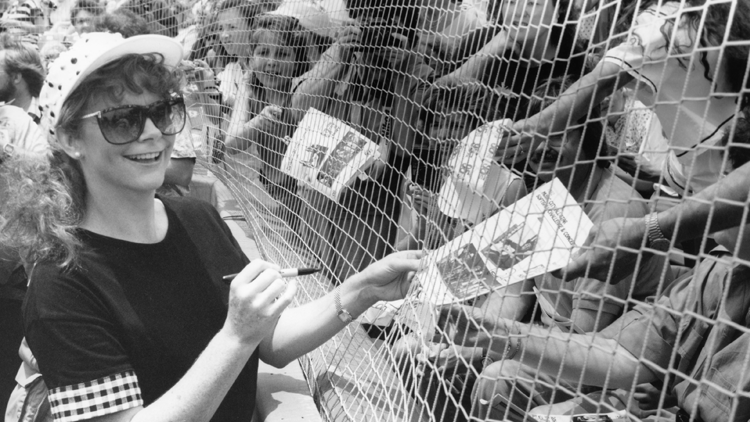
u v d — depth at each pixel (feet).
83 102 5.07
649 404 5.48
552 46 5.01
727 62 3.97
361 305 6.35
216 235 6.10
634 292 6.40
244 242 11.93
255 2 11.35
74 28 17.02
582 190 6.08
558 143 5.47
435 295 5.09
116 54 5.03
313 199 8.79
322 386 6.90
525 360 5.38
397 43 7.41
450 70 6.24
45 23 18.81
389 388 6.31
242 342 4.89
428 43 6.82
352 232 8.29
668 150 2.87
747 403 4.25
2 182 5.45
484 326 5.32
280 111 10.15
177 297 5.60
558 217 4.24
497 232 4.57
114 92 5.08
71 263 5.15
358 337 7.68
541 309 6.99
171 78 5.32
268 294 4.80
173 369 5.48
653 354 5.23
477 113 5.85
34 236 5.19
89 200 5.48
